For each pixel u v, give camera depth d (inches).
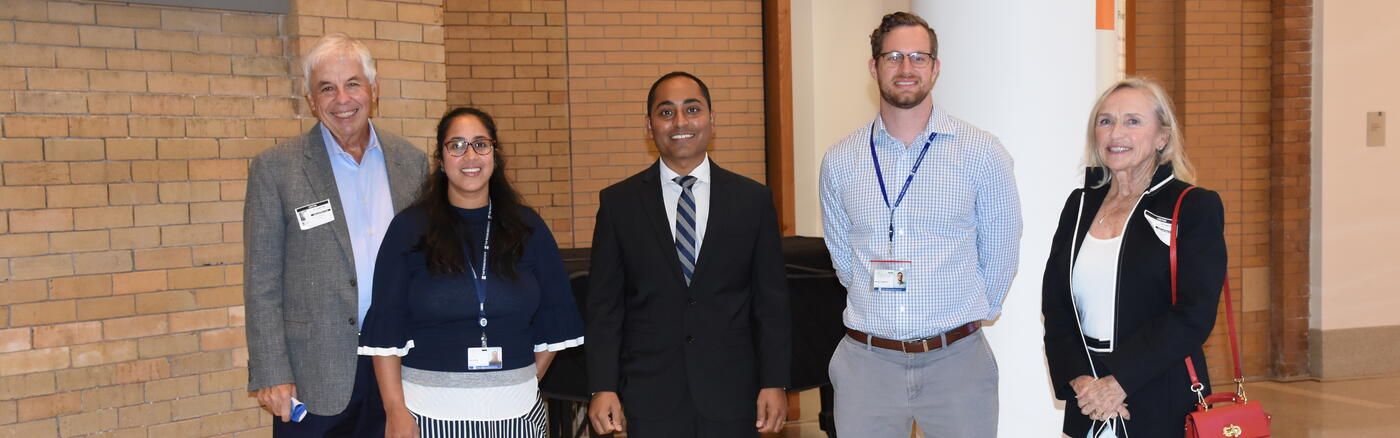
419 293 99.5
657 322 110.4
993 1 129.4
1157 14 256.8
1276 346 267.3
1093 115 101.5
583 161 241.8
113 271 145.9
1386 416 227.8
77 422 144.2
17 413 139.2
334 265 108.7
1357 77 258.1
